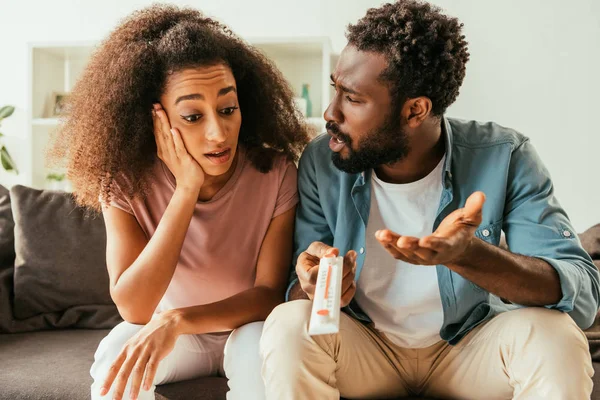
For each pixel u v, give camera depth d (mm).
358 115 1188
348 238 1296
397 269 1262
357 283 1287
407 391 1319
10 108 3240
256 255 1409
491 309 1249
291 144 1515
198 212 1361
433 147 1264
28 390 1372
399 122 1196
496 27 2963
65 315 1796
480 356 1169
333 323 887
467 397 1225
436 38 1166
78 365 1489
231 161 1304
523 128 2967
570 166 2943
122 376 1076
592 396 1270
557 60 2932
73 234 1826
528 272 1047
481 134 1310
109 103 1297
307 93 2945
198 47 1248
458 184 1271
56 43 2922
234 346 1184
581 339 1036
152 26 1338
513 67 2959
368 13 1207
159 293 1235
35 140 2969
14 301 1798
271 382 1039
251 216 1390
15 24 3324
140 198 1344
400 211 1279
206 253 1372
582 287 1132
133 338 1138
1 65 3340
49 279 1795
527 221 1234
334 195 1349
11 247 1885
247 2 3141
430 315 1258
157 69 1267
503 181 1251
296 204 1417
